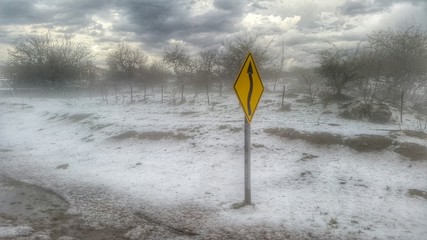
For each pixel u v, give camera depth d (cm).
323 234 675
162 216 778
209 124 1638
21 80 4584
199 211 804
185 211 806
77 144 1650
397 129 1398
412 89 2331
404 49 2169
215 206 833
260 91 777
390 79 2320
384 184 917
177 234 680
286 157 1193
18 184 1045
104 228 712
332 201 839
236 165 1159
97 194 944
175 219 759
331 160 1127
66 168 1244
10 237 636
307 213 776
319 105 1978
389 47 2223
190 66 4022
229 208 812
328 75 2080
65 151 1543
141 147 1463
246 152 806
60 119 2288
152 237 666
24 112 2783
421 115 1773
